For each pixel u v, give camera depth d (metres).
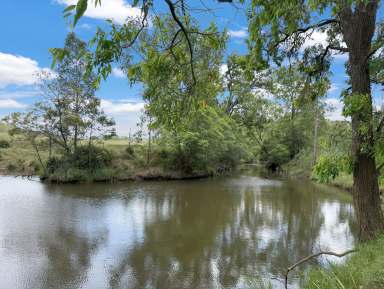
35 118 28.14
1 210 16.67
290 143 41.00
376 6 7.04
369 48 7.33
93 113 29.30
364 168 7.45
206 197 21.12
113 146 33.25
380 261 5.37
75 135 29.25
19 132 28.23
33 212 16.36
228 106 37.62
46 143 30.47
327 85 9.08
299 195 21.89
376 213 7.39
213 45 4.05
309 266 9.44
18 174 31.47
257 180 30.48
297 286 8.11
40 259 10.27
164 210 17.20
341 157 7.31
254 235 12.86
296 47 7.43
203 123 29.88
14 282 8.70
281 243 11.85
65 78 28.39
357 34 7.29
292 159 39.91
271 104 38.72
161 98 4.60
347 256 8.29
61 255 10.62
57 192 22.47
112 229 13.58
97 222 14.65
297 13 4.51
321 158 7.45
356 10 7.04
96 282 8.74
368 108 6.72
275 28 4.87
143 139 32.62
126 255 10.67
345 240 12.13
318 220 15.11
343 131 7.67
